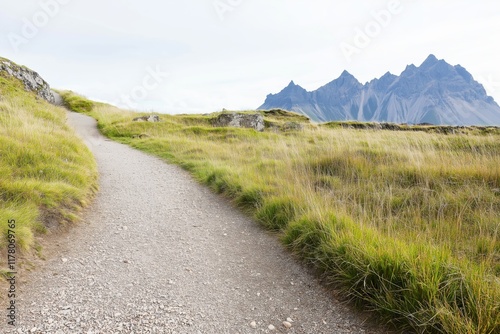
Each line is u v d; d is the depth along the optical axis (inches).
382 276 139.7
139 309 142.2
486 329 106.0
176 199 326.6
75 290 154.3
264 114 1840.6
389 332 124.7
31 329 123.6
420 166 328.8
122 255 197.8
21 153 292.8
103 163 491.8
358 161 372.5
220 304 149.3
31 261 173.2
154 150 639.1
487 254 160.1
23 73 1127.0
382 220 208.1
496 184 277.9
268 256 199.8
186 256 200.7
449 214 226.8
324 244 174.7
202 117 1277.1
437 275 130.6
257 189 296.0
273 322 136.5
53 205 233.6
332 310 142.6
